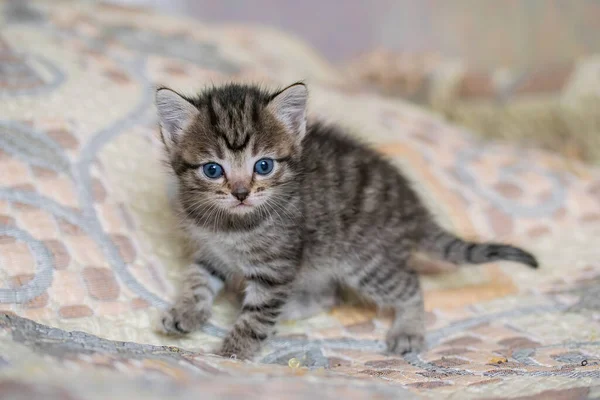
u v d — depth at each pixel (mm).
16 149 602
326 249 597
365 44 1161
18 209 577
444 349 566
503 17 1045
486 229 693
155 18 861
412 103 997
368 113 774
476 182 724
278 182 577
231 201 565
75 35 752
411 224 623
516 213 707
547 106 850
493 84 929
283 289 579
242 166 566
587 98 822
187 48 800
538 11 1006
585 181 741
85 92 660
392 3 1128
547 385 490
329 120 716
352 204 601
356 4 1141
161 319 561
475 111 933
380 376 519
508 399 477
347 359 556
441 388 495
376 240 604
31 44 698
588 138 830
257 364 515
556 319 594
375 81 1046
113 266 580
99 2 876
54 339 493
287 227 577
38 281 554
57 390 431
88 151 621
